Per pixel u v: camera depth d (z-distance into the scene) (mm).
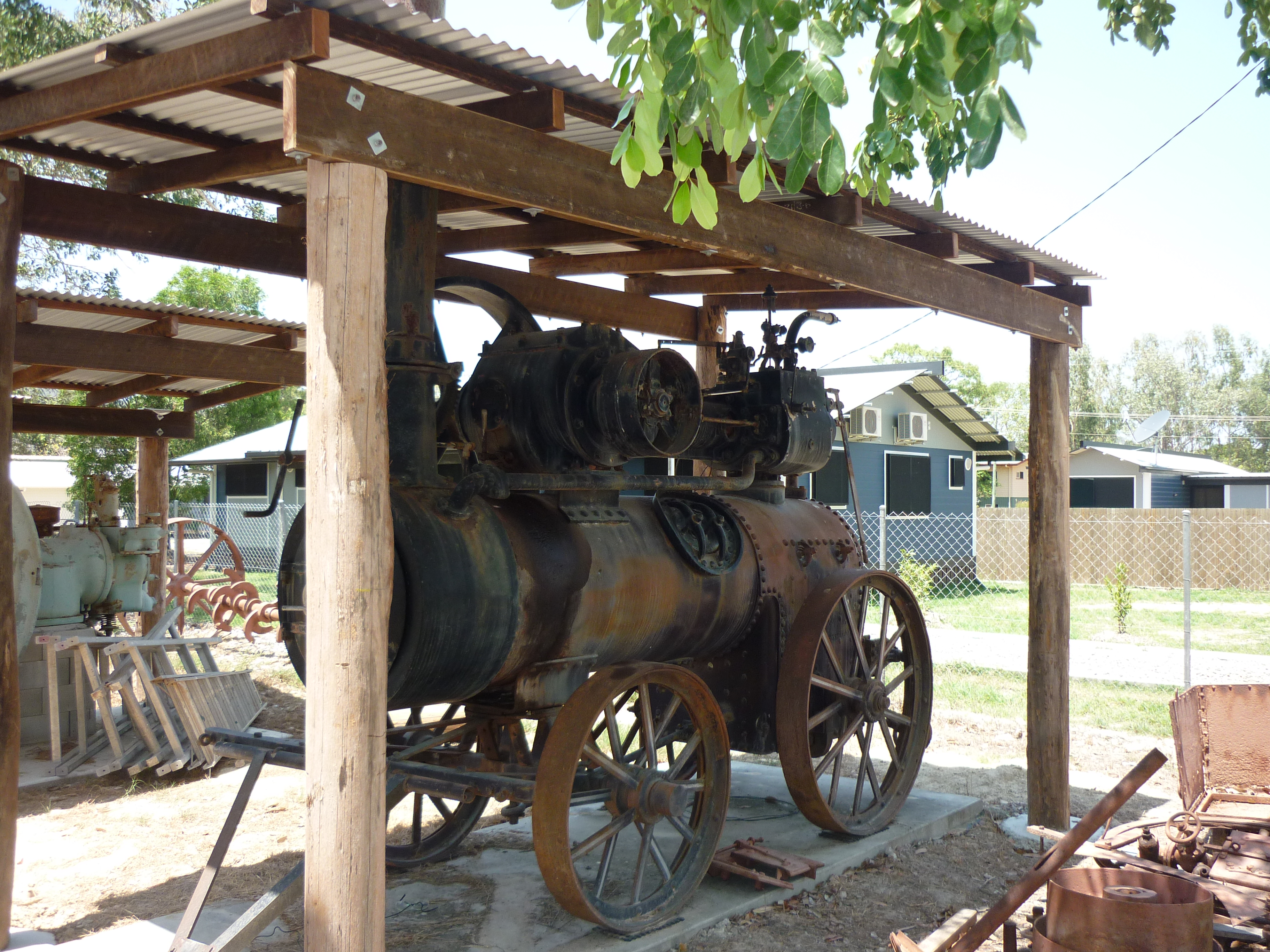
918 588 14742
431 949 4141
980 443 22500
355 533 2930
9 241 4062
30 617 6656
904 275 5031
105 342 7207
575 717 4004
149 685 6996
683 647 5074
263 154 4086
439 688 3939
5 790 4062
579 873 5023
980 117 2615
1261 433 66188
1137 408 67562
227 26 2979
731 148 2936
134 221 4465
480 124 3260
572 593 4332
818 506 6320
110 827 5945
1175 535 21234
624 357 4418
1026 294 5914
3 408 4062
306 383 2996
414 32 3092
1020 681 10258
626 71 2971
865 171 3717
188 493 24156
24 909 4684
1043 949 3227
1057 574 5930
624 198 3752
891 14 2643
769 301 6031
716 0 2770
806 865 4875
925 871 5250
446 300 5703
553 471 4547
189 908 3748
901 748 5984
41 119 3512
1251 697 4738
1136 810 6219
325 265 2926
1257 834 4309
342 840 2914
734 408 5824
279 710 8773
